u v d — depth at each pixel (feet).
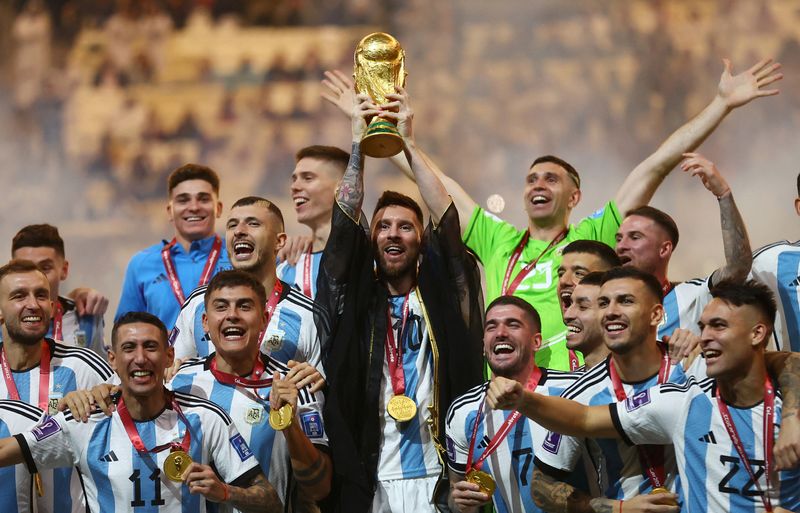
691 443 42.96
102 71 166.61
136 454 46.80
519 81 158.92
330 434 50.42
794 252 54.19
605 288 45.85
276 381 47.50
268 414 49.65
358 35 168.35
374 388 51.47
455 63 161.58
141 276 64.90
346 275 52.42
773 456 41.57
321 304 52.31
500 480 48.01
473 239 58.85
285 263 60.39
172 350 48.34
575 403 44.09
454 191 59.82
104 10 169.68
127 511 46.50
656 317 45.73
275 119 163.53
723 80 58.18
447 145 155.12
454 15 164.76
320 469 49.01
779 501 41.55
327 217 60.90
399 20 166.40
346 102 59.16
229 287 49.52
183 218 64.80
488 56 161.48
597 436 44.16
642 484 45.06
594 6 160.86
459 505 46.50
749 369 42.14
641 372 45.98
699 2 158.20
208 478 45.03
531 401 42.88
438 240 53.26
